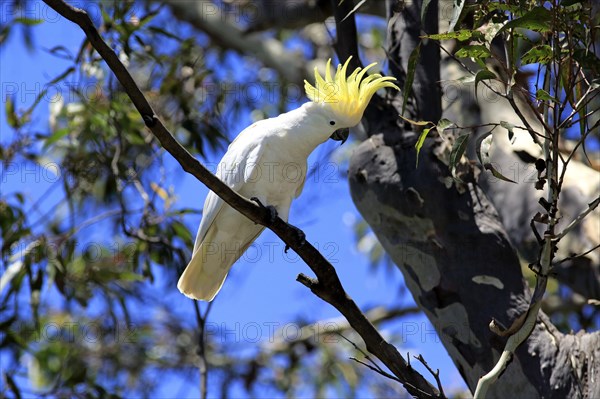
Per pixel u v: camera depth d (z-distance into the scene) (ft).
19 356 46.55
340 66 28.48
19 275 41.78
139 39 41.16
